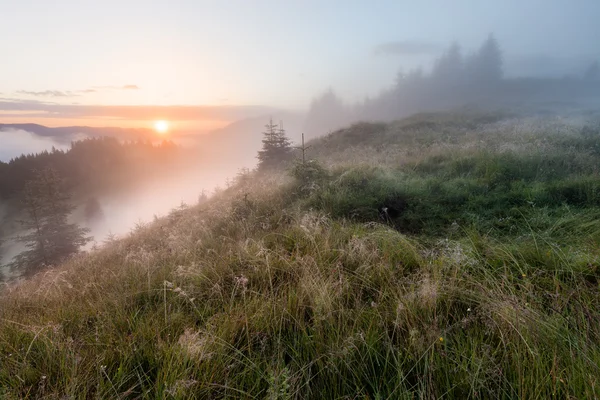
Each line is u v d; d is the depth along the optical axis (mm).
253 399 1803
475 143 10961
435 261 3314
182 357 2098
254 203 7371
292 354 2215
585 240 3391
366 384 1925
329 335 2270
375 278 3127
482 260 3293
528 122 17375
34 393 2014
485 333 2189
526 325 2117
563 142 9391
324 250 3791
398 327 2268
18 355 2316
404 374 1931
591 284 2652
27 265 22812
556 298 2439
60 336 2529
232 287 3285
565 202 4781
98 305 3180
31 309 3695
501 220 4516
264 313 2586
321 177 7867
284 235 4570
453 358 1971
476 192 5918
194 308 2867
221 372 2020
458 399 1752
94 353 2301
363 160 11570
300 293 2838
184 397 1801
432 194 6102
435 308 2398
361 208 5637
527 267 3006
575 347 1932
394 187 6371
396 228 4980
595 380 1652
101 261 6965
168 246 5570
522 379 1733
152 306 3094
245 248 4047
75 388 1919
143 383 2039
